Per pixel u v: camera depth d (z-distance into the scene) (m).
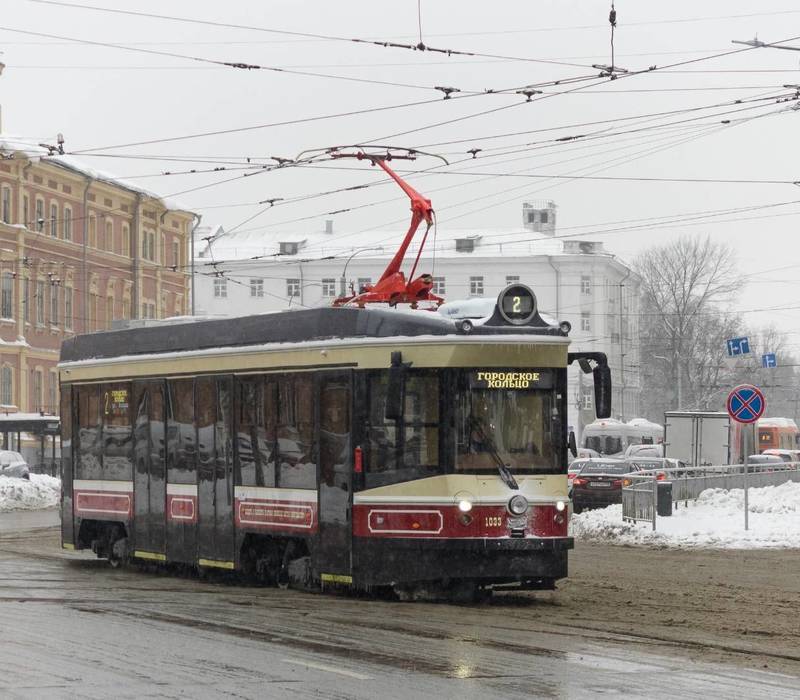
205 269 116.75
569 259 114.81
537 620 15.92
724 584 20.89
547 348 17.70
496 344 17.48
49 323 74.62
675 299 96.94
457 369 17.38
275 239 119.44
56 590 19.38
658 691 11.09
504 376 17.52
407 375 17.53
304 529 18.56
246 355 19.80
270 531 19.19
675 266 97.44
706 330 98.12
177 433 21.28
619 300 120.31
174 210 85.88
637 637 14.63
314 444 18.47
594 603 18.16
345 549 17.91
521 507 17.23
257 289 116.62
